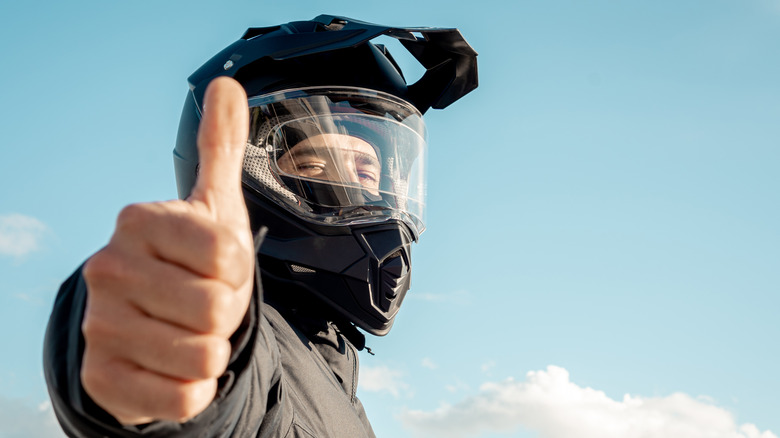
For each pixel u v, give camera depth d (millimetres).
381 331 1939
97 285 610
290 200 1859
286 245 1825
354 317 1880
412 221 2137
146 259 612
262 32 2275
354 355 1932
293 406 1264
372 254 1915
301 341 1510
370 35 2037
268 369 1003
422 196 2297
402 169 2191
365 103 2113
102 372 608
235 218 678
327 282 1845
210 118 696
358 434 1423
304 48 1981
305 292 1826
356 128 2070
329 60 2096
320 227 1870
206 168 687
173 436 717
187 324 608
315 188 1898
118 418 674
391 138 2162
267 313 1464
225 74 1959
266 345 1028
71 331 731
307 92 2004
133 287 605
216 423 754
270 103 1939
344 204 1918
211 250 611
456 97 2482
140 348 603
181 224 616
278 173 1876
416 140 2285
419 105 2408
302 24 2193
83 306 736
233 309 622
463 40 2334
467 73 2434
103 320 606
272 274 1809
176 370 608
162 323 608
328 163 1949
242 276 629
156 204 634
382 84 2201
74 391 689
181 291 604
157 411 615
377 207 1977
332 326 1878
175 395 612
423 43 2412
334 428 1343
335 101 2045
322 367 1608
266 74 1983
